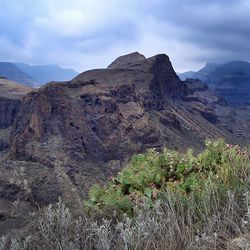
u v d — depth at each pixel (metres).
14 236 4.25
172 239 4.07
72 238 4.32
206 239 3.98
